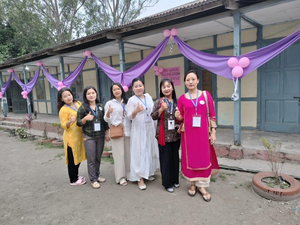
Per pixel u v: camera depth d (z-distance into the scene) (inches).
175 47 250.1
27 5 544.7
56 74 414.6
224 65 155.9
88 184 142.9
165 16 162.2
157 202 114.7
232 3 138.3
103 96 347.3
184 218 100.0
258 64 143.0
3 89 404.8
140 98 128.1
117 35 212.8
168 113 117.0
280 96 193.9
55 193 133.0
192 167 111.0
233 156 159.9
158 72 263.0
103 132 136.9
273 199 109.3
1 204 123.3
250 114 209.9
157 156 135.5
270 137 181.2
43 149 240.4
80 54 291.4
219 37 217.3
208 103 110.7
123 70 221.6
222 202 111.3
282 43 135.2
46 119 363.9
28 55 305.3
